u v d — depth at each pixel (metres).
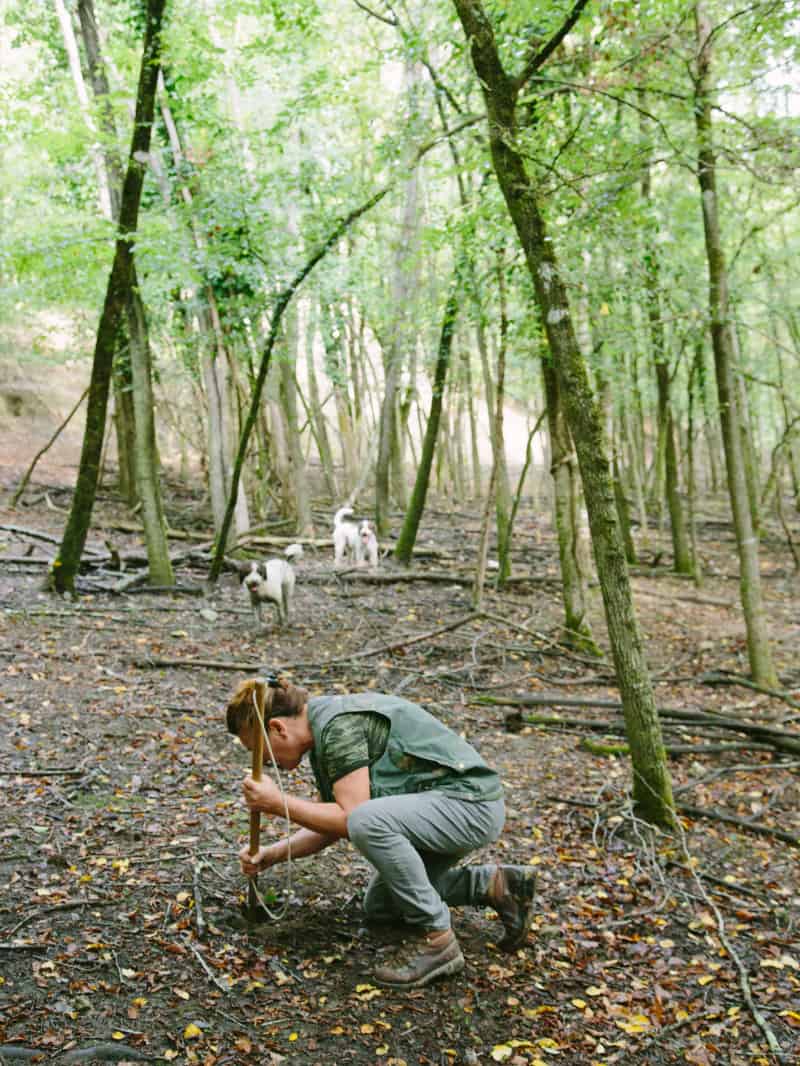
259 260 10.13
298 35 9.25
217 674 7.17
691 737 6.62
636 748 4.91
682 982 3.38
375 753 3.13
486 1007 3.07
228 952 3.24
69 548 9.08
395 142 8.83
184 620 8.84
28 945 3.16
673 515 14.52
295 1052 2.75
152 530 9.98
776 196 7.79
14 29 14.71
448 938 3.16
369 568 11.67
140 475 9.94
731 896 4.14
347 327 20.19
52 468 19.09
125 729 5.62
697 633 10.71
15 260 9.29
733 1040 3.04
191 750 5.41
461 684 7.68
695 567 13.68
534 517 19.23
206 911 3.52
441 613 10.08
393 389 13.99
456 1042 2.87
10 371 22.22
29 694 6.11
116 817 4.35
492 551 14.39
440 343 11.57
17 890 3.55
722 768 6.03
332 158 10.49
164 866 3.86
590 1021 3.07
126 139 9.28
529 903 3.36
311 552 13.16
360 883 3.87
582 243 7.45
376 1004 3.02
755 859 4.60
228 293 10.98
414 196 11.78
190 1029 2.79
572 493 9.27
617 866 4.38
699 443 27.61
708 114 6.84
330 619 9.47
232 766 5.21
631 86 6.13
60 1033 2.73
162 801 4.61
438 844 3.07
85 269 10.16
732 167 6.27
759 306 17.16
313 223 10.00
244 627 8.85
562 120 7.48
